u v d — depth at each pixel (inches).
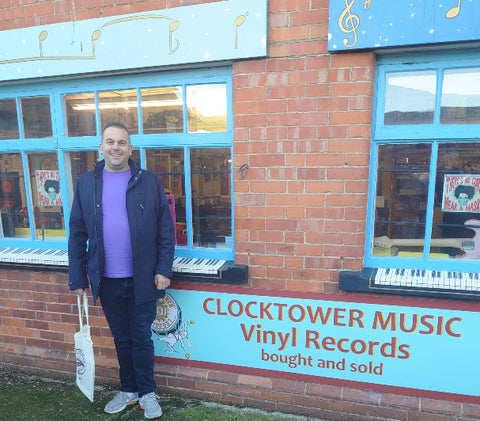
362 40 75.6
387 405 86.3
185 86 93.0
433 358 83.2
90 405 98.3
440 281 78.5
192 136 94.4
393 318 83.7
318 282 87.5
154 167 99.7
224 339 96.5
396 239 87.2
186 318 98.1
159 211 86.0
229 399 97.3
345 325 87.4
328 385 91.4
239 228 90.9
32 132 107.8
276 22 81.5
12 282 112.4
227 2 82.0
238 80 85.6
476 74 77.2
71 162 106.3
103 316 105.9
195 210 99.2
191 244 100.2
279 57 82.4
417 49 76.3
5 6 98.0
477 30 69.8
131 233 81.5
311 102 82.0
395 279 80.3
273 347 93.4
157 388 102.8
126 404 96.3
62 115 103.6
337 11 75.9
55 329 111.6
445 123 80.1
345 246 84.5
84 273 88.3
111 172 84.7
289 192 86.1
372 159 84.1
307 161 84.0
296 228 87.0
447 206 83.3
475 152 79.5
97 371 108.0
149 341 91.4
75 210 86.0
